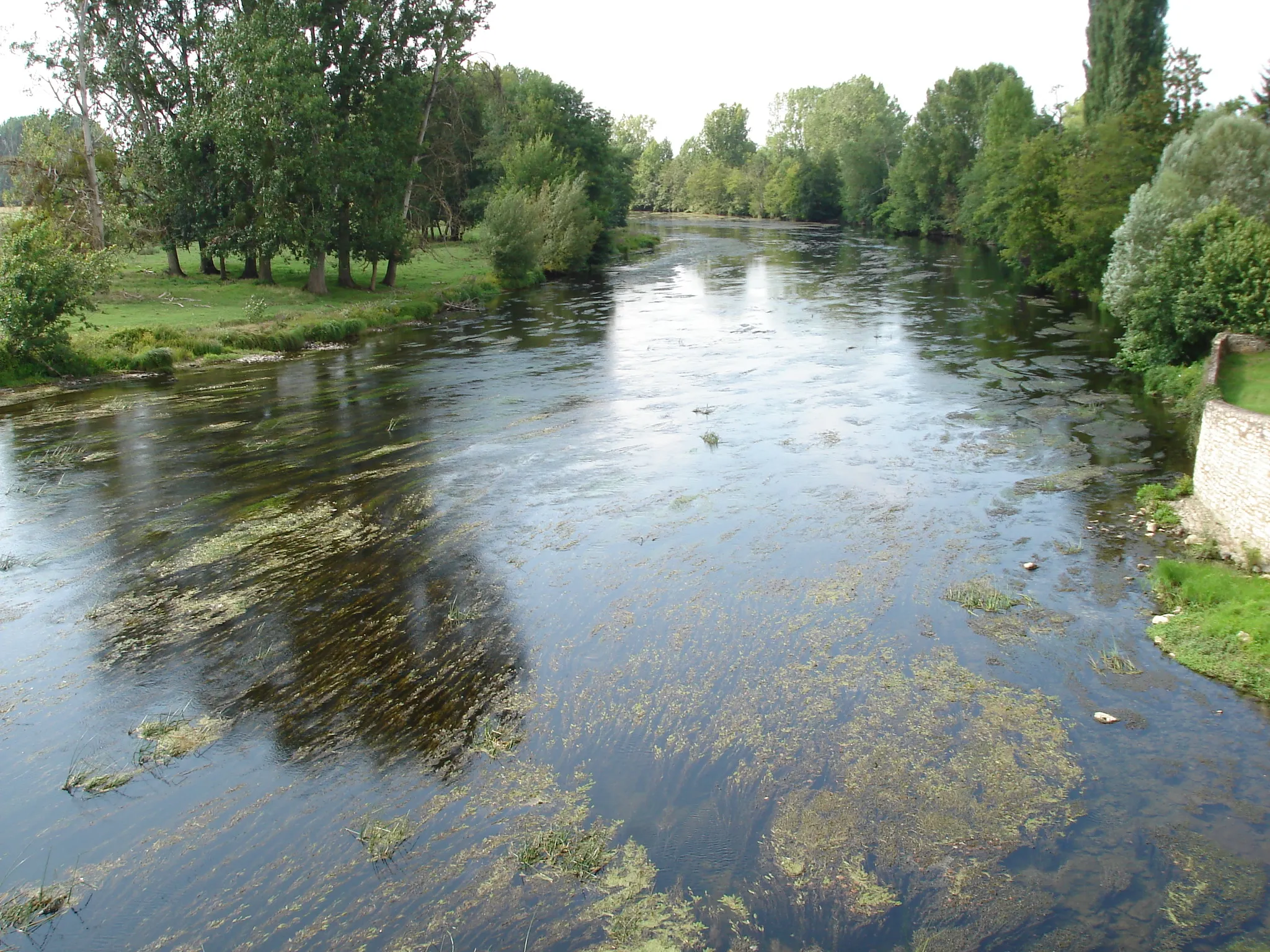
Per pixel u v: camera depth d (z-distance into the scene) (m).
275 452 17.78
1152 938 6.17
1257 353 19.66
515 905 6.58
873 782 7.88
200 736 8.65
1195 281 21.09
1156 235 23.67
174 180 37.66
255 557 12.80
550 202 52.94
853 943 6.19
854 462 16.78
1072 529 13.40
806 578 11.99
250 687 9.52
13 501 15.12
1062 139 41.50
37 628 10.78
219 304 34.38
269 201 33.50
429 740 8.56
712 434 18.55
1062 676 9.50
